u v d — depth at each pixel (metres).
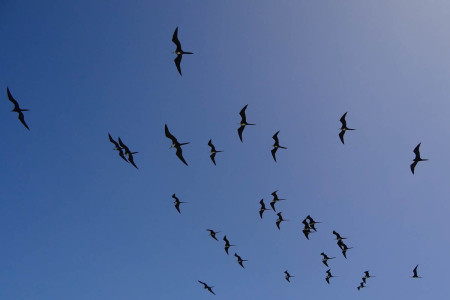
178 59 39.03
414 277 54.75
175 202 54.53
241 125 46.06
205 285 57.44
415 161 45.88
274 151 49.44
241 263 60.28
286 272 60.94
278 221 58.84
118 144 47.88
